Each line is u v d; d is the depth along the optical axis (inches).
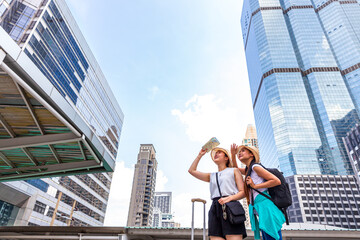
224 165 110.1
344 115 4675.2
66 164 645.3
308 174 3988.7
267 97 5108.3
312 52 5565.9
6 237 456.4
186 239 483.5
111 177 3543.3
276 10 6323.8
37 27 1857.8
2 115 511.2
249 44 6875.0
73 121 490.9
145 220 5334.6
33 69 415.2
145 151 6382.9
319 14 6422.2
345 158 4183.1
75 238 448.8
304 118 4603.8
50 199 2175.2
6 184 1738.4
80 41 2620.6
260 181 88.4
